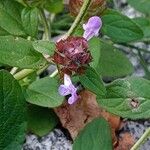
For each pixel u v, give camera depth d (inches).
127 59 9.0
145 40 9.6
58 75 7.6
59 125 8.4
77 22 7.7
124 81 7.8
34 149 8.1
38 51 7.3
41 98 8.0
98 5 8.0
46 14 10.0
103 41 9.1
